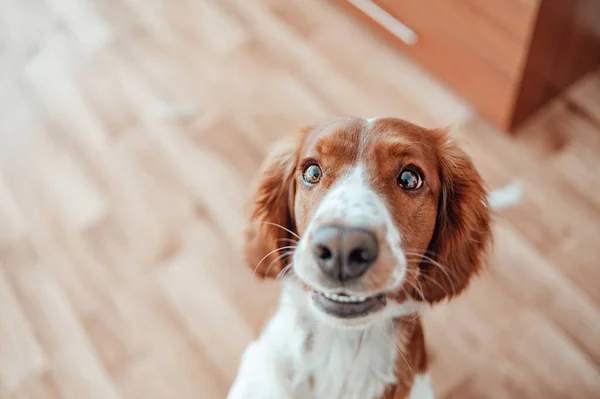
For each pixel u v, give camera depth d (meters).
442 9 0.78
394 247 0.41
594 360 0.69
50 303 0.74
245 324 0.72
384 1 0.85
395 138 0.44
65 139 0.85
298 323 0.50
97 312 0.73
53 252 0.77
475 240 0.50
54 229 0.79
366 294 0.41
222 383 0.69
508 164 0.80
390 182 0.44
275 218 0.52
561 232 0.76
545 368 0.68
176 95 0.88
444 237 0.50
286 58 0.91
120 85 0.89
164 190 0.80
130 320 0.73
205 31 0.94
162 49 0.92
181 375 0.70
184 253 0.76
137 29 0.95
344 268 0.39
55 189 0.81
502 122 0.82
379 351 0.50
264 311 0.72
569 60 0.79
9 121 0.87
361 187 0.43
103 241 0.77
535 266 0.73
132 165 0.82
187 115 0.86
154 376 0.70
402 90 0.87
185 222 0.78
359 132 0.45
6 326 0.73
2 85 0.91
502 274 0.73
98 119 0.87
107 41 0.94
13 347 0.72
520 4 0.68
